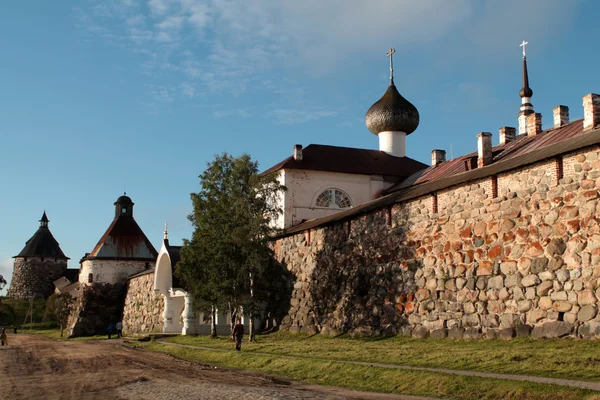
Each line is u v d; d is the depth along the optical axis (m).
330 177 46.44
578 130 30.34
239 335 28.14
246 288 33.91
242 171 35.88
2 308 86.81
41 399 17.73
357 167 47.16
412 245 29.30
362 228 32.97
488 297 24.91
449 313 26.66
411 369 17.45
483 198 25.81
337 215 36.88
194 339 37.28
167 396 17.09
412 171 48.06
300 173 45.88
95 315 59.06
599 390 13.01
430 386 15.73
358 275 32.69
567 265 21.91
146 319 52.62
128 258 61.41
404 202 30.20
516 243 24.05
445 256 27.31
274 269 34.69
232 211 34.66
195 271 35.16
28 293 91.94
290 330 37.44
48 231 96.62
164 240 47.12
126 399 17.09
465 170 35.22
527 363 17.02
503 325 24.05
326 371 19.69
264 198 34.84
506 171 24.77
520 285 23.59
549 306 22.33
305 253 37.81
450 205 27.45
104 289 60.09
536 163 23.55
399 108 50.56
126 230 62.91
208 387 18.23
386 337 29.47
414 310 28.56
